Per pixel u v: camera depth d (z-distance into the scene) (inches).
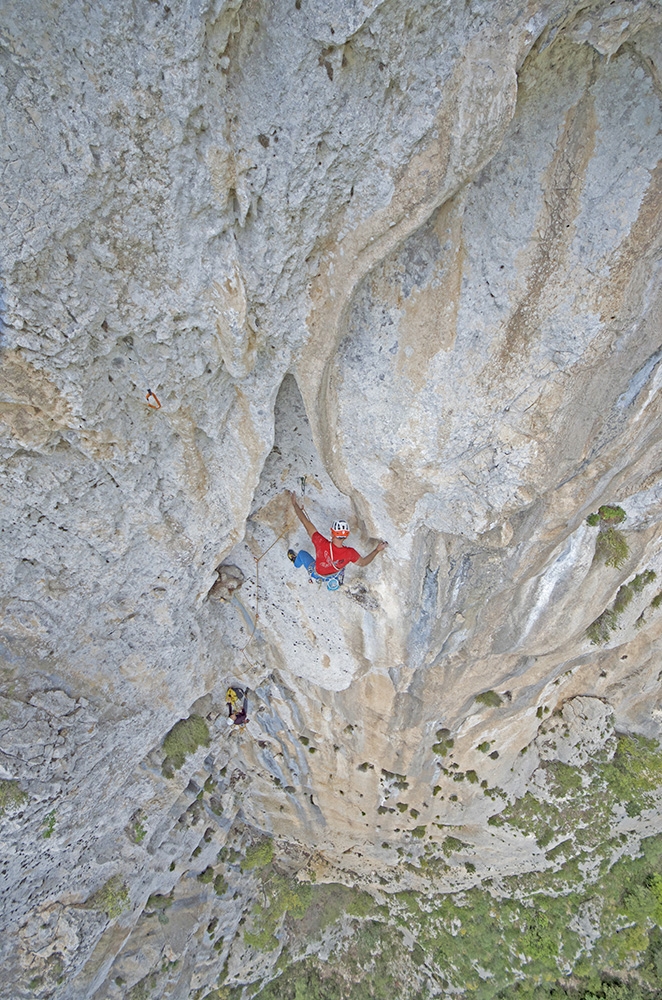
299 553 258.1
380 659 303.4
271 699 375.2
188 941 409.1
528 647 299.0
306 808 454.9
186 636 281.4
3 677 216.4
